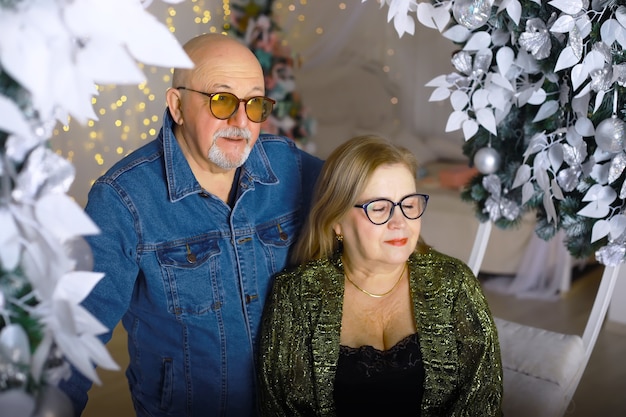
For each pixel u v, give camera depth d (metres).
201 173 1.81
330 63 5.82
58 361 0.94
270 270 1.89
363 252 1.78
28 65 0.76
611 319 3.82
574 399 3.06
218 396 1.83
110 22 0.81
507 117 1.96
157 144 1.81
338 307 1.82
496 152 1.97
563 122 1.81
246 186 1.84
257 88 1.72
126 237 1.70
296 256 1.92
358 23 5.73
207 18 4.62
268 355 1.80
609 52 1.59
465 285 1.85
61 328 0.86
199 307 1.77
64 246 0.90
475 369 1.75
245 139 1.71
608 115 1.70
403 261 1.77
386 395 1.75
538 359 1.95
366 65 5.79
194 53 1.70
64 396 0.91
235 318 1.81
